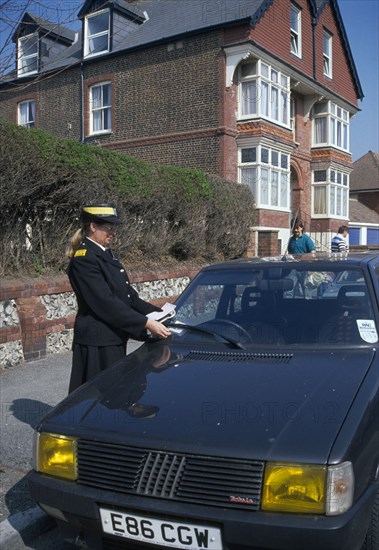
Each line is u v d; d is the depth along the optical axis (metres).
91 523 2.69
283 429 2.61
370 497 2.53
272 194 19.25
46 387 6.22
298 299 4.03
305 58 21.50
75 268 3.86
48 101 22.56
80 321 3.93
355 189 38.00
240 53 17.83
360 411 2.71
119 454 2.70
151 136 19.67
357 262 4.20
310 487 2.38
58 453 2.85
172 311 3.98
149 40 19.78
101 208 3.90
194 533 2.47
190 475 2.54
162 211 10.83
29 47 6.30
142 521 2.56
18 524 3.41
